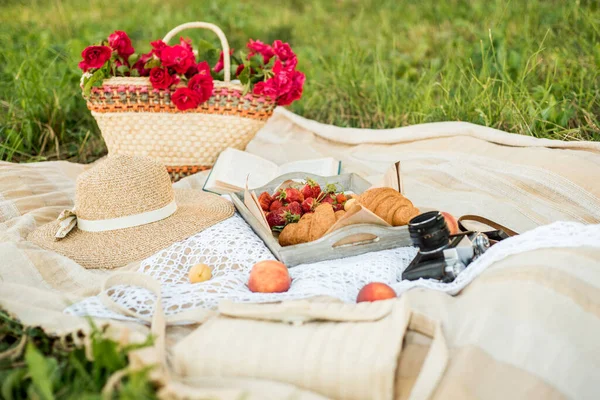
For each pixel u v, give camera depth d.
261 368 1.10
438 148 1.98
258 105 1.91
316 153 2.12
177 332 1.22
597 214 1.60
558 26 2.67
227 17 3.55
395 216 1.45
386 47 3.06
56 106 2.31
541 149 1.81
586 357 1.08
